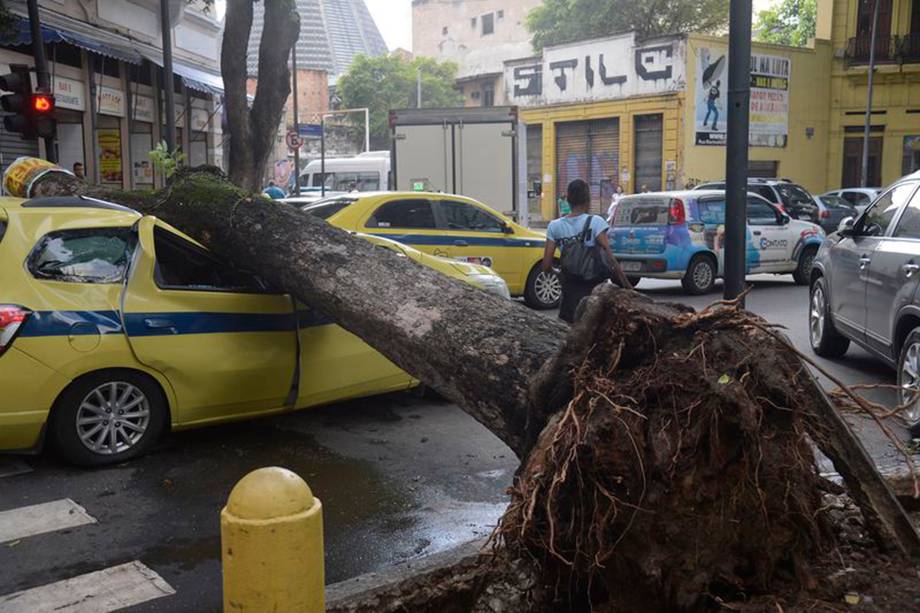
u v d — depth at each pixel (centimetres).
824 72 3616
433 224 1218
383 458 590
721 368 295
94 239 562
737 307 308
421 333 452
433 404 729
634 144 3359
